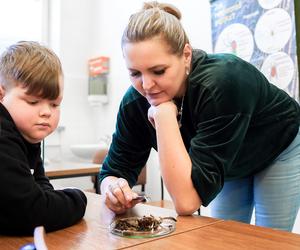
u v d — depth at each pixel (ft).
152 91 2.95
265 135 3.65
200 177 2.79
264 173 3.94
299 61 6.65
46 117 2.37
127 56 2.86
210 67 3.02
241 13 7.75
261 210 4.02
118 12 11.96
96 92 12.39
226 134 2.87
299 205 4.06
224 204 4.40
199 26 9.00
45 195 2.31
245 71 3.09
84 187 11.48
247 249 1.90
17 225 2.18
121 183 3.05
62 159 11.67
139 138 3.91
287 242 2.02
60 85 2.41
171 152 2.89
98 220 2.59
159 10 3.01
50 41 12.67
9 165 2.15
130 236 2.16
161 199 9.11
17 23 12.04
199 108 3.00
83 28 12.96
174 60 2.86
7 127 2.25
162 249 1.92
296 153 3.92
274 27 7.09
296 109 3.91
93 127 12.92
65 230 2.32
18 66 2.27
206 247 1.94
